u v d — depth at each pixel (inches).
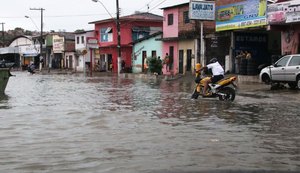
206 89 677.9
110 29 2230.6
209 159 274.7
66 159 275.7
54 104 619.8
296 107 570.6
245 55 1174.3
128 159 275.1
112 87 1040.2
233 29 1203.9
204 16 1219.2
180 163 263.9
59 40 2906.0
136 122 435.8
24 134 366.9
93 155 286.7
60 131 381.4
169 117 474.3
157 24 2225.6
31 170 249.8
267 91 840.9
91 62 2436.0
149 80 1396.4
